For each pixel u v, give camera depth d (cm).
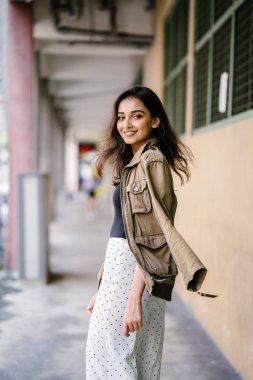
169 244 163
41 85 1141
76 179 4156
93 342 188
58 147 2039
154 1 714
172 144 194
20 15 618
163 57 650
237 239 308
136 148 192
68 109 1934
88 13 699
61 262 709
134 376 183
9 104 625
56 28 693
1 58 625
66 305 471
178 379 292
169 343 359
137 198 175
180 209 528
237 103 329
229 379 293
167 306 471
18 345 354
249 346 279
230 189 327
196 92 460
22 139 626
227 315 327
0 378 294
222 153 351
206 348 349
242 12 317
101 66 1111
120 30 713
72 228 1198
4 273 612
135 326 172
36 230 553
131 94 187
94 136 4097
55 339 369
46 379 293
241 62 320
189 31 485
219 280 351
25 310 452
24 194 548
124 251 183
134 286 174
